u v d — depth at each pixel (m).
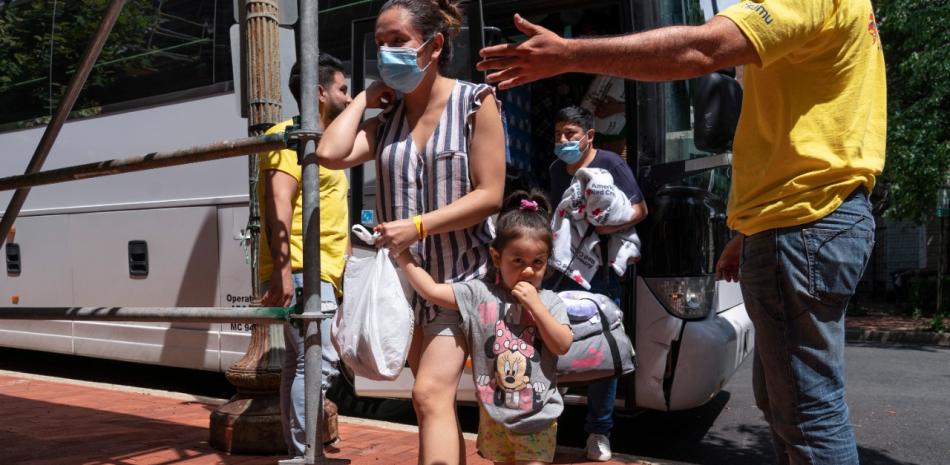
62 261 8.13
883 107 2.56
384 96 2.89
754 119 2.62
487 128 2.67
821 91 2.46
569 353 3.83
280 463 2.96
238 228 6.74
